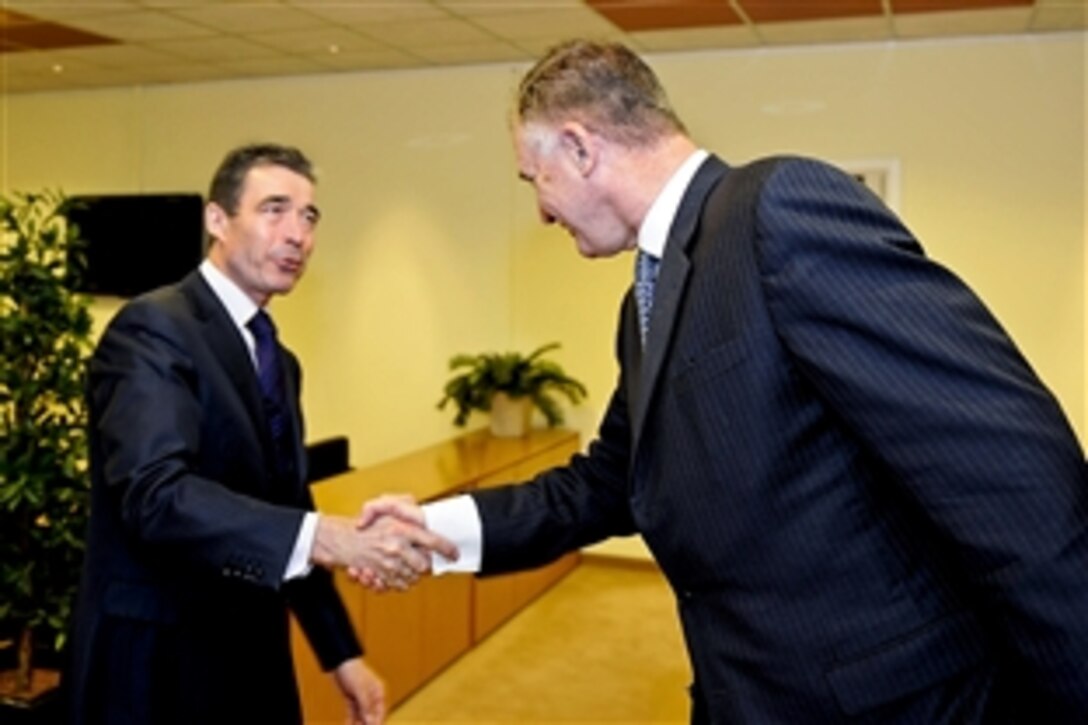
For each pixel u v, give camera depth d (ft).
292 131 21.63
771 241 3.61
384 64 20.24
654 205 4.10
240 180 6.20
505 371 18.98
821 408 3.66
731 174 4.00
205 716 5.70
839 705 3.67
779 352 3.64
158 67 20.58
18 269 9.77
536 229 20.20
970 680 3.70
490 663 14.53
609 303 19.84
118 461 5.29
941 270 3.53
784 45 18.25
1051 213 17.31
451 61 19.92
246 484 5.81
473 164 20.48
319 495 13.10
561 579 18.75
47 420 9.88
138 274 22.67
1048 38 17.17
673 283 3.95
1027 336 17.53
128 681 5.56
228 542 5.13
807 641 3.71
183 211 22.27
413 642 13.28
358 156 21.24
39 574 9.98
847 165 18.19
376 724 6.88
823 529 3.67
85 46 18.74
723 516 3.80
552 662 14.57
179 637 5.64
